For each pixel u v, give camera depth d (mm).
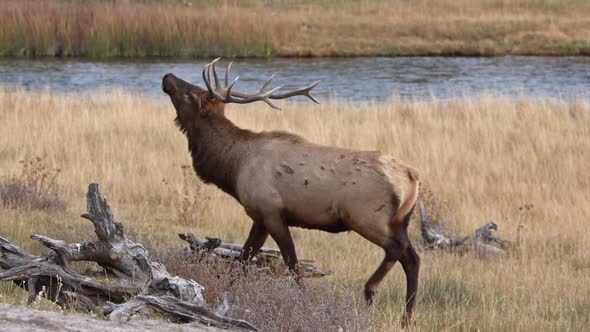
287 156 28500
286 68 119250
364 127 65500
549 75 114250
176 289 23812
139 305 22078
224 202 48000
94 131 61375
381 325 25984
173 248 30188
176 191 48344
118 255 24906
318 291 25688
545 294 33375
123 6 136875
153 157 55719
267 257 31703
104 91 86188
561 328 28734
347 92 100375
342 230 28406
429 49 136750
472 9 154250
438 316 29422
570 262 40781
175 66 118312
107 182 49812
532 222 48031
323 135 62750
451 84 106812
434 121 69000
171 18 129875
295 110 74938
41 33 125875
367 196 27391
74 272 24656
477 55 136125
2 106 68562
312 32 140250
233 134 29922
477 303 32000
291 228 43875
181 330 20922
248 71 115688
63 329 18969
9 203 40969
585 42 138000
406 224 28125
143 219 42562
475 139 63625
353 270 35219
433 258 39500
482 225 46562
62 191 47219
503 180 54531
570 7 154375
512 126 67562
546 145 62188
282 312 23766
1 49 124625
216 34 130500
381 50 136000
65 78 104875
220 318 22594
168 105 74250
